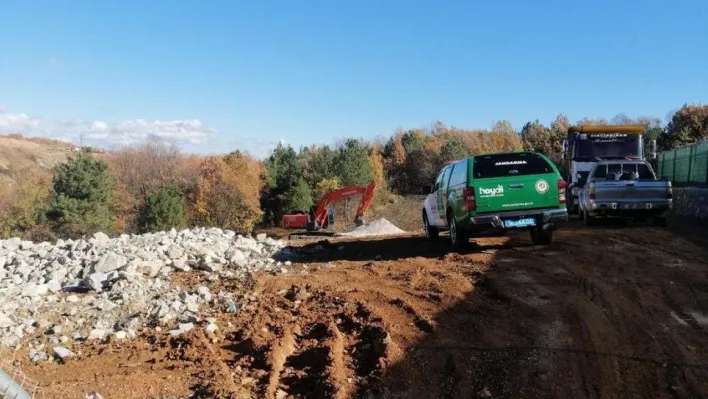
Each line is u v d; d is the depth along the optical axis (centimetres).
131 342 645
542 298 723
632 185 1482
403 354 547
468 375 494
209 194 4888
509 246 1159
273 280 909
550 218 1037
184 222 4103
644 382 467
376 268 974
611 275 849
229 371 542
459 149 6438
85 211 4175
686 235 1296
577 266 923
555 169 1060
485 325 621
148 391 504
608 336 577
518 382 476
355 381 498
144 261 1013
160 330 685
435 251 1190
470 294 753
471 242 1227
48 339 663
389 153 6900
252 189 5044
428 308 692
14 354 612
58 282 902
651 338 567
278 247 1341
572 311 662
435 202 1300
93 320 730
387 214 5109
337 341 595
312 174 5534
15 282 945
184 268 1036
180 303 776
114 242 1289
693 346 543
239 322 700
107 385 519
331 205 2806
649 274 849
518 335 589
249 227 4853
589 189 1527
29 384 524
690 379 470
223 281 946
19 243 1308
